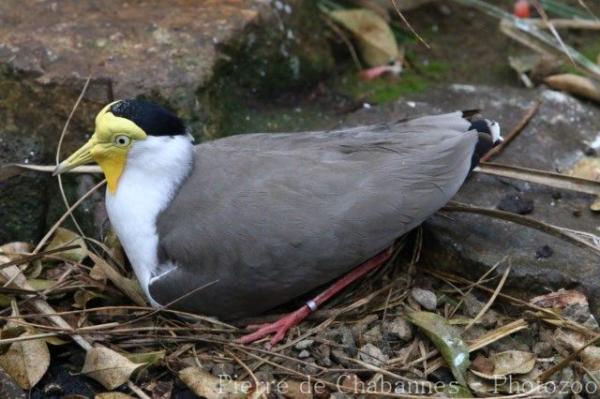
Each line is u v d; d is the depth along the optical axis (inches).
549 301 405.7
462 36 564.7
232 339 402.0
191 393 385.7
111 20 498.6
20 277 415.2
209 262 393.7
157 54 477.7
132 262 411.5
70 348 404.8
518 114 497.0
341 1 565.3
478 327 406.6
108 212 413.1
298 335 403.5
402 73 542.6
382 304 417.1
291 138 424.5
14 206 459.2
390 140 413.1
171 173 401.1
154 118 397.1
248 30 498.6
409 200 396.8
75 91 463.2
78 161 402.0
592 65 510.3
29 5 506.3
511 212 438.6
